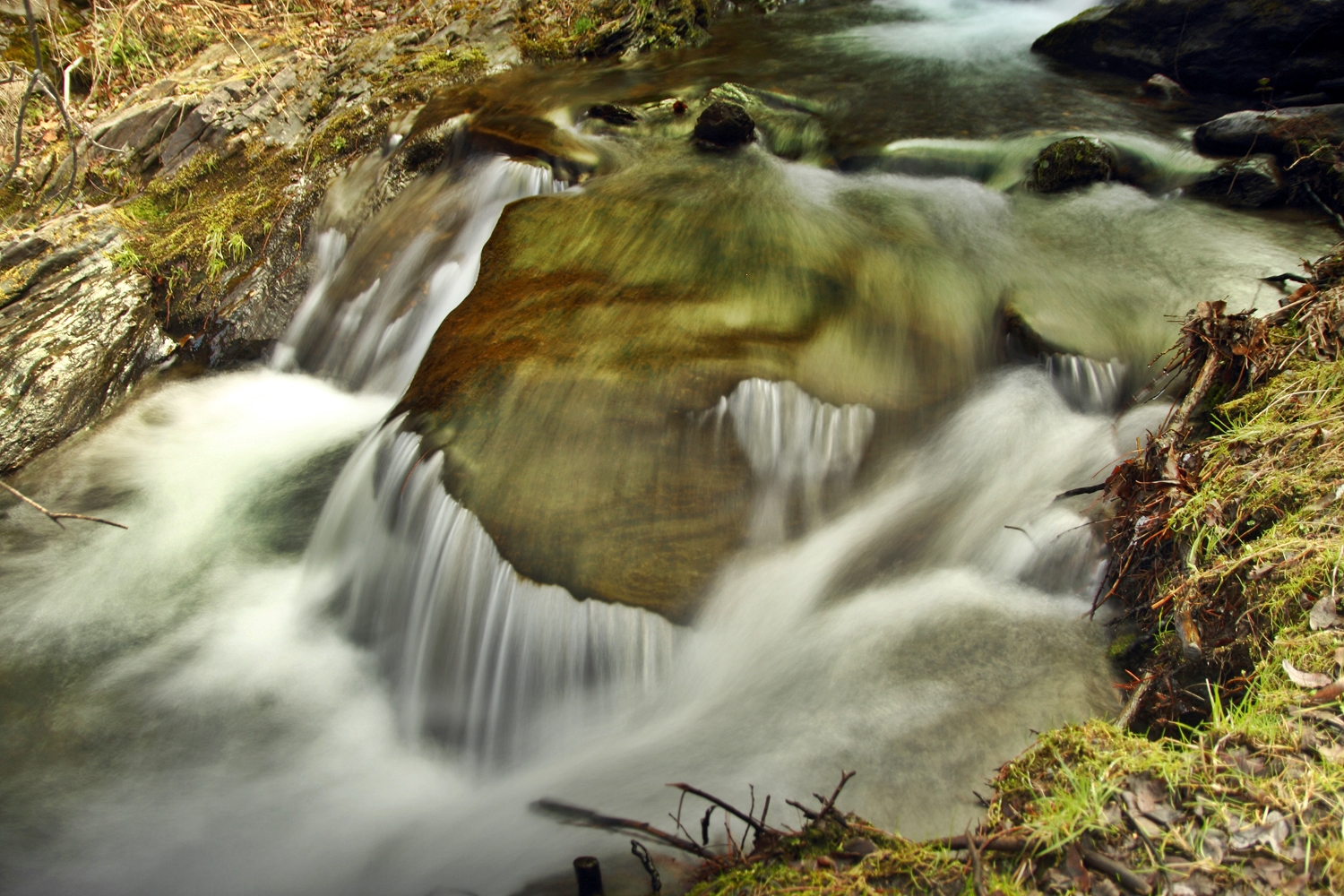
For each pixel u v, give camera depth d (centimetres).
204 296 755
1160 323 516
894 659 372
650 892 283
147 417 686
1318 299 398
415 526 452
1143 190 662
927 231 614
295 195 798
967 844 249
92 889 366
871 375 496
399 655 453
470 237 699
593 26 966
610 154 733
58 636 500
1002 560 414
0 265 734
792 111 791
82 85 1039
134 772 420
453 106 827
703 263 566
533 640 407
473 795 391
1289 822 230
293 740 430
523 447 448
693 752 351
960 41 978
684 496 437
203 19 1080
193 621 503
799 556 443
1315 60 728
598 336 500
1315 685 261
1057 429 475
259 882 357
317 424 667
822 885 247
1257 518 324
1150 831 237
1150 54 820
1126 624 359
